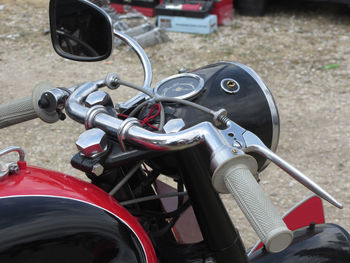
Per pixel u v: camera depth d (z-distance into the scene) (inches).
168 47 230.2
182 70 62.9
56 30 63.2
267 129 59.1
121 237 44.2
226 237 47.4
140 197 57.8
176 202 65.2
